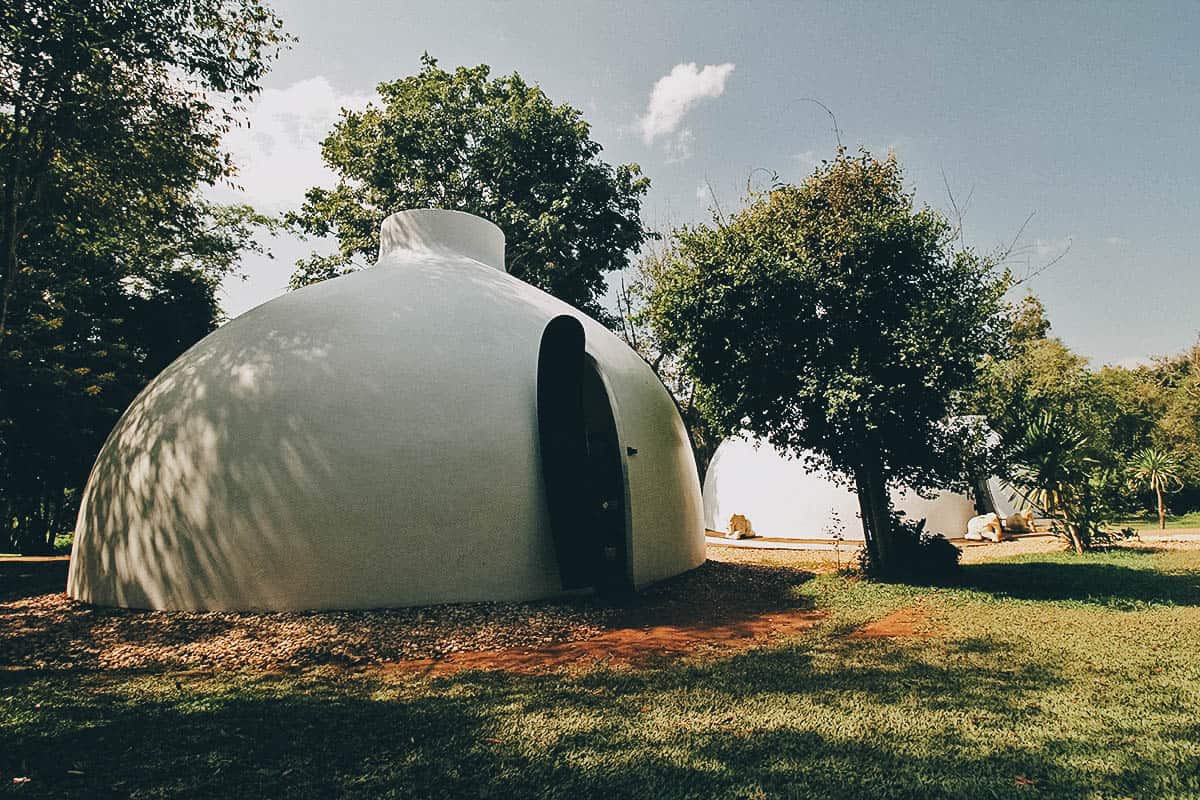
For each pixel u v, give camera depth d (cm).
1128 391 2955
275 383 922
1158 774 368
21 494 2077
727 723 470
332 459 874
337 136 2388
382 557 862
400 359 957
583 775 391
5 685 621
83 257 2052
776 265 1049
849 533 1894
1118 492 1619
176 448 909
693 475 1352
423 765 412
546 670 654
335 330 987
